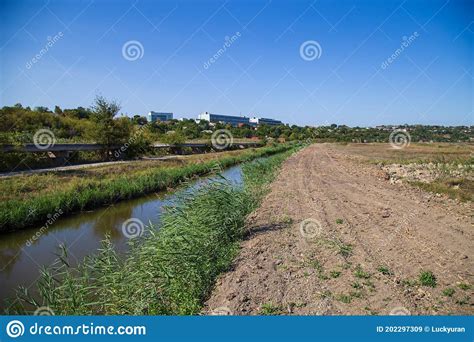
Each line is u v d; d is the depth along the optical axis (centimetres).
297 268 684
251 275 658
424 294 568
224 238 847
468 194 1382
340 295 572
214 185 974
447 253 737
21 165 2419
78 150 2972
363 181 1903
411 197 1377
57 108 4800
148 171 2495
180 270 660
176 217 873
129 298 631
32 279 927
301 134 7594
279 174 2244
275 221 1021
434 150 4488
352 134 8219
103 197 1791
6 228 1345
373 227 941
